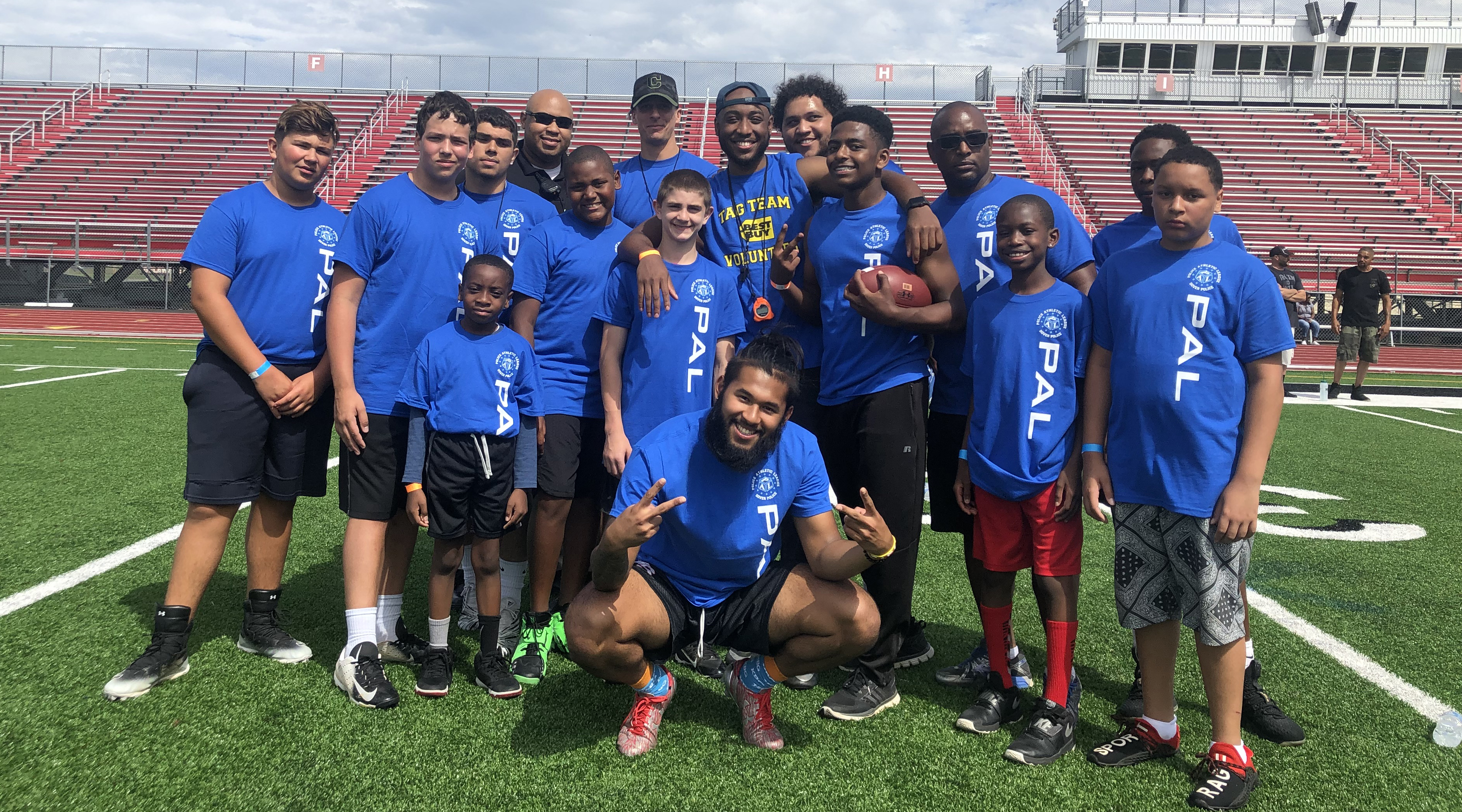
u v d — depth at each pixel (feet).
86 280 60.59
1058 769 8.05
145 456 19.92
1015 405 8.57
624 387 10.14
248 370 9.23
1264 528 16.30
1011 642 9.54
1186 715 9.18
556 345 10.67
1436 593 12.85
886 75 81.05
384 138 77.66
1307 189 72.49
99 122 78.59
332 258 10.02
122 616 10.91
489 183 10.82
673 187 9.62
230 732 8.29
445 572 9.35
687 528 7.97
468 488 9.30
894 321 8.79
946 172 10.09
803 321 10.46
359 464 9.55
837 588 8.04
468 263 9.34
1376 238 66.39
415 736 8.34
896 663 10.38
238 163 74.64
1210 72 87.66
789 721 8.95
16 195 67.77
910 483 9.08
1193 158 7.53
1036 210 8.42
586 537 11.15
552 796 7.39
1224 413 7.50
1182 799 7.58
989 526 8.84
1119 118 81.56
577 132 79.36
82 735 8.10
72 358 38.73
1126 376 7.87
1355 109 84.48
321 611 11.48
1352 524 16.66
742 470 7.68
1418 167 71.77
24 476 17.76
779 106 12.53
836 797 7.49
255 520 9.89
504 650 9.75
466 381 9.23
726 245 11.02
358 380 9.61
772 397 7.40
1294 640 11.03
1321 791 7.70
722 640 8.42
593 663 7.82
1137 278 7.88
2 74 82.94
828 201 10.21
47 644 10.02
